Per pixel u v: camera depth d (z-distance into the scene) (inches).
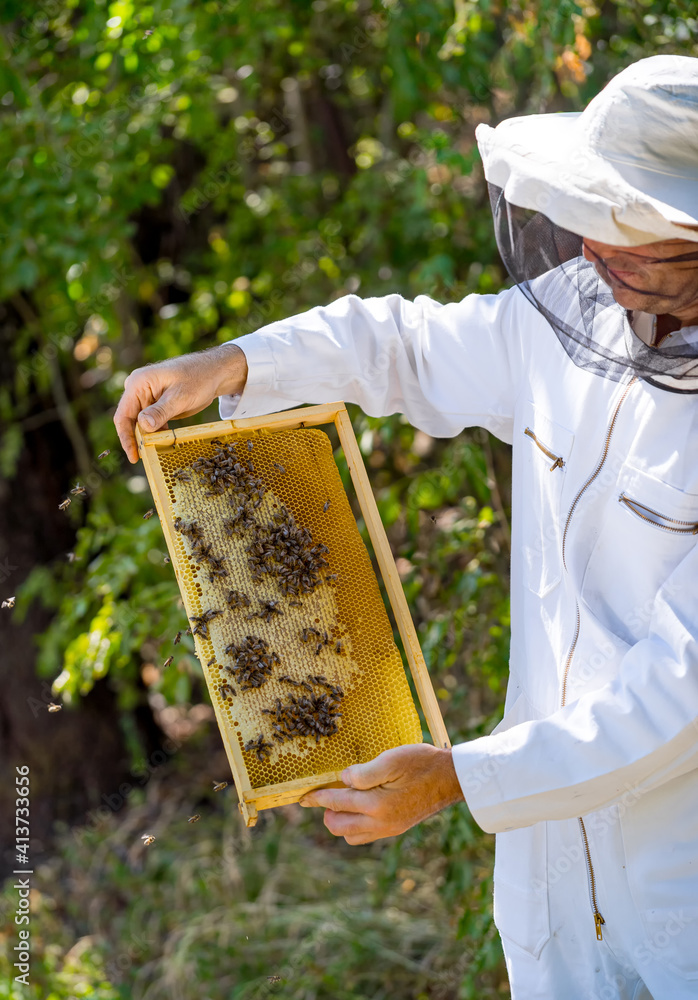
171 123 155.2
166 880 142.1
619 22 121.7
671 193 76.5
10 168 136.8
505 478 133.7
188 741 181.8
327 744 82.9
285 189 168.4
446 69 125.2
